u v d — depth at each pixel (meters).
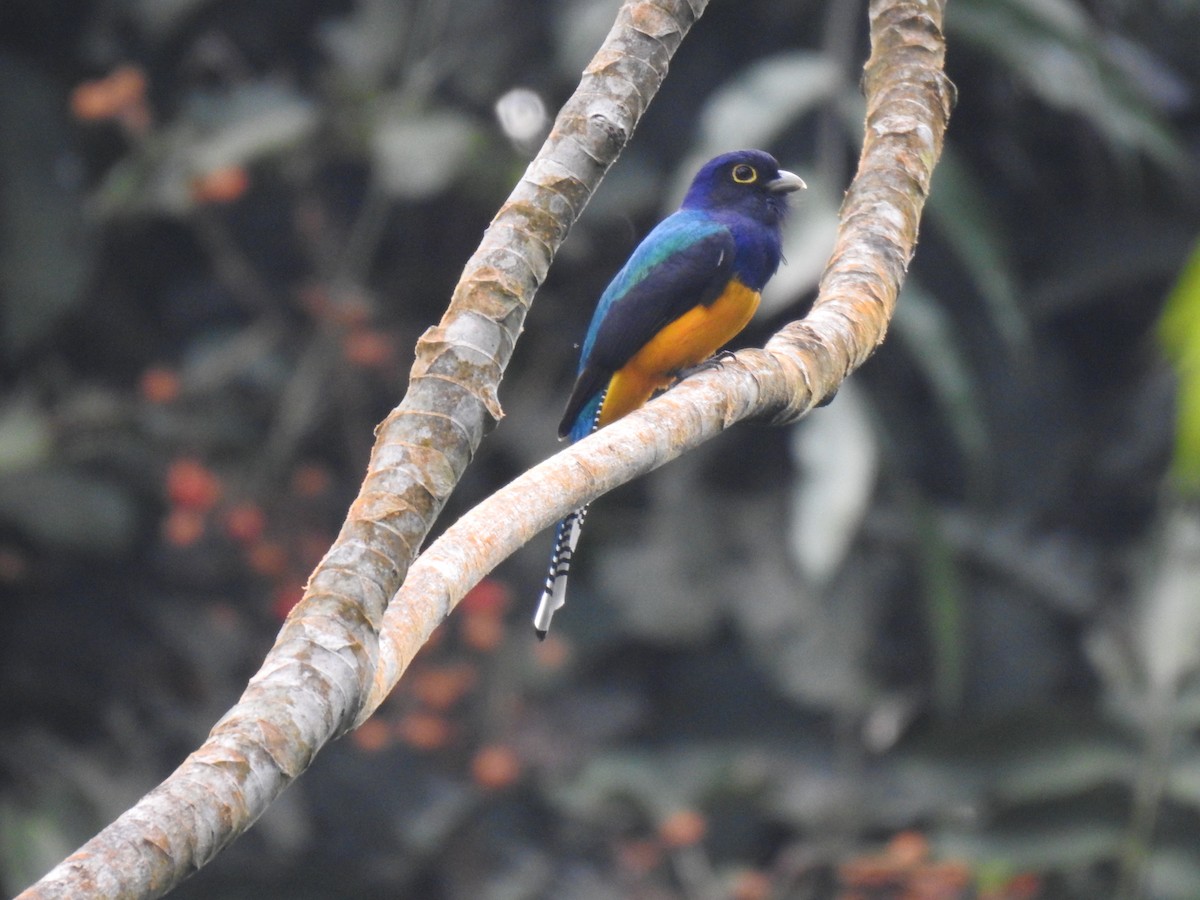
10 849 11.84
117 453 13.27
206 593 14.00
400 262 14.09
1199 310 3.20
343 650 4.06
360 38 13.66
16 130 13.42
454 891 13.35
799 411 6.04
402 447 4.56
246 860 12.97
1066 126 14.00
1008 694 13.38
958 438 13.65
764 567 13.31
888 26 7.35
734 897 12.15
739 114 11.31
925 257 13.86
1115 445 13.93
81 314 14.30
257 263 14.59
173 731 13.50
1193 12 13.99
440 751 13.22
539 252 5.00
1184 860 11.18
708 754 13.04
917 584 13.38
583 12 12.49
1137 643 11.81
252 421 13.70
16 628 13.59
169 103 14.34
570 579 13.80
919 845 11.36
